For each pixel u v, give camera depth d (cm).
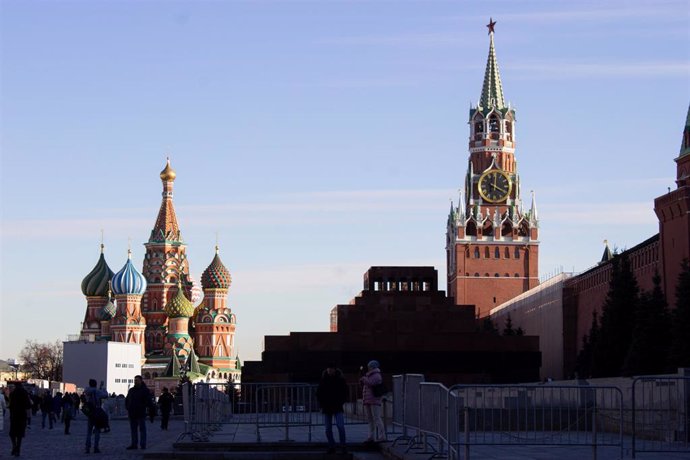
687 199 10881
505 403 3484
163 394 7125
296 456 3994
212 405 5100
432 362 11162
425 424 3441
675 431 3647
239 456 4097
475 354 11194
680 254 11062
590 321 15438
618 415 4022
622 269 11019
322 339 11162
